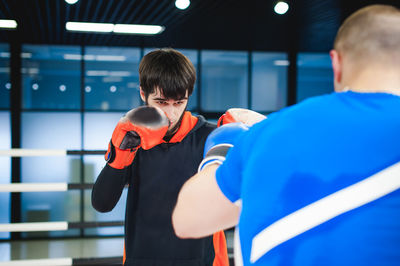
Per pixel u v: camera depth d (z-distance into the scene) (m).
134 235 1.11
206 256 1.13
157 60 1.09
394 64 0.51
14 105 5.52
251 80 6.22
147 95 1.11
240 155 0.55
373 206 0.45
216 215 0.59
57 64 5.68
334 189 0.46
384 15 0.51
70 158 5.71
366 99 0.50
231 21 5.35
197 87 6.09
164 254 1.09
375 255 0.43
